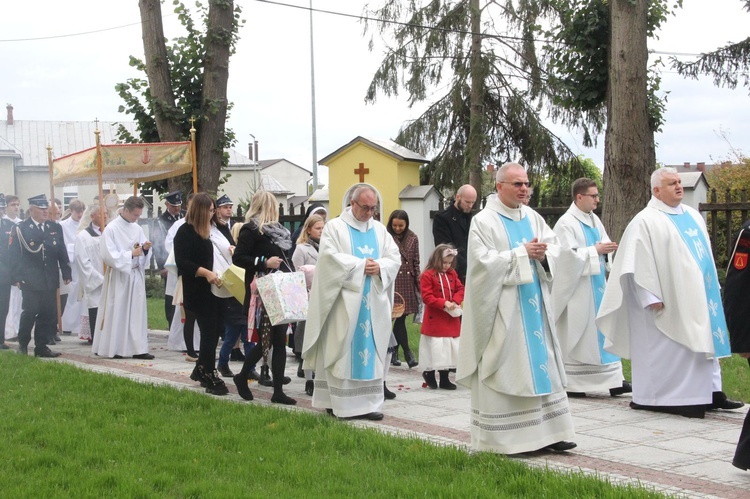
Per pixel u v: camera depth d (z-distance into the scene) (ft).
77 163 41.19
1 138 143.74
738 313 18.24
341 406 24.25
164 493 17.12
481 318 19.89
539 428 19.92
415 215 52.24
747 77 54.39
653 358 25.26
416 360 36.35
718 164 64.18
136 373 32.86
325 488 17.13
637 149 41.96
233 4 52.80
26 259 36.68
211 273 27.48
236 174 155.84
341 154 55.06
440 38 74.54
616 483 17.04
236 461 19.29
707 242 25.64
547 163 76.28
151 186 55.62
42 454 19.66
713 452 20.36
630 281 25.59
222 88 52.85
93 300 40.42
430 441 20.65
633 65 41.75
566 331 28.09
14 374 30.58
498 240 20.52
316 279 24.73
